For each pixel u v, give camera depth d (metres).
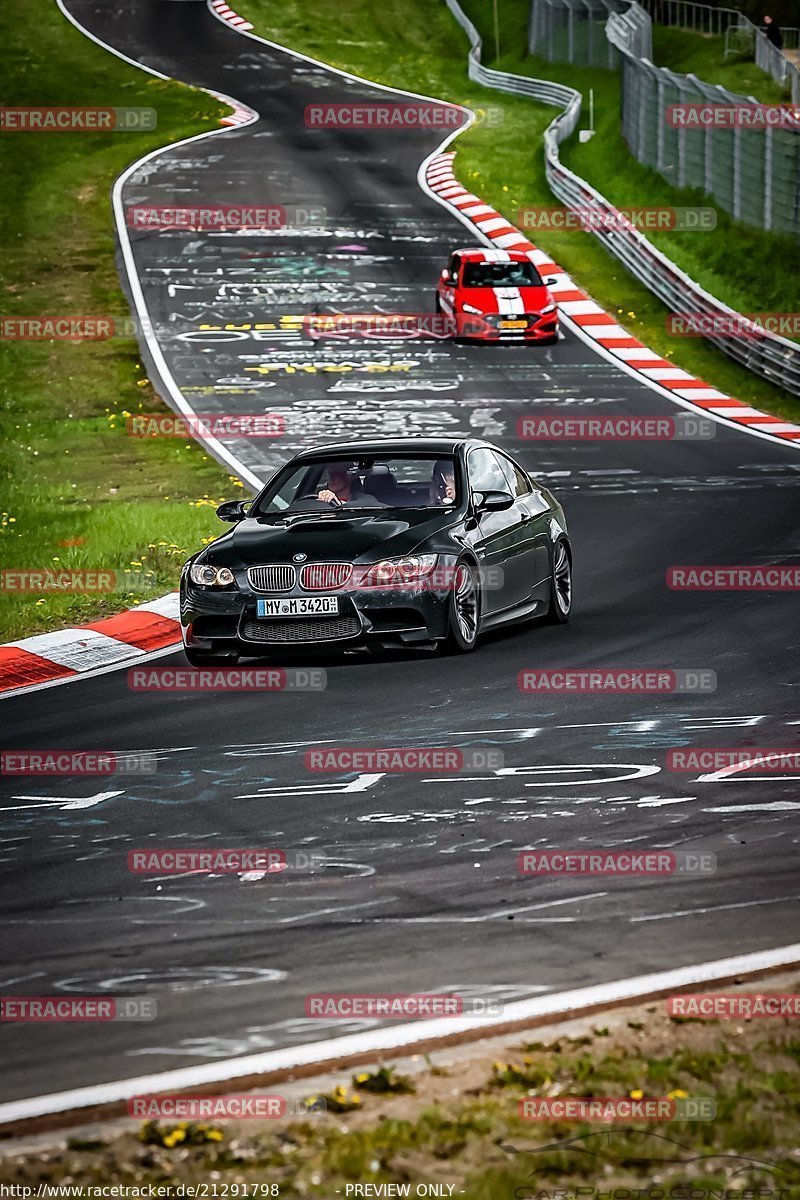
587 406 100.75
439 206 166.50
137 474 83.69
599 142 192.50
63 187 175.38
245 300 132.25
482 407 100.19
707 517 69.25
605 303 131.88
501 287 119.38
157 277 140.25
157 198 170.50
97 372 111.19
